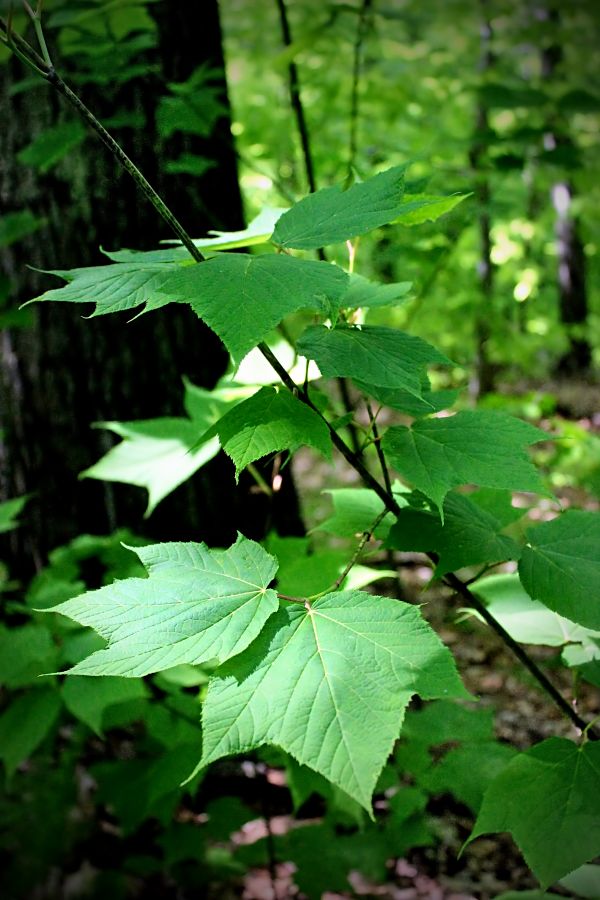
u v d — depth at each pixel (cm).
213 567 88
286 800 183
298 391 93
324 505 358
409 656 83
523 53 304
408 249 183
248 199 276
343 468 392
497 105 206
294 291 82
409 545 97
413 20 200
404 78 280
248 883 162
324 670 83
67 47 159
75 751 160
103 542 154
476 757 126
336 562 124
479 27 294
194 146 178
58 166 176
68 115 176
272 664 84
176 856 142
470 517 100
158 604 85
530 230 441
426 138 312
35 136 178
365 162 266
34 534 201
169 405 190
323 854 138
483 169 229
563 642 108
